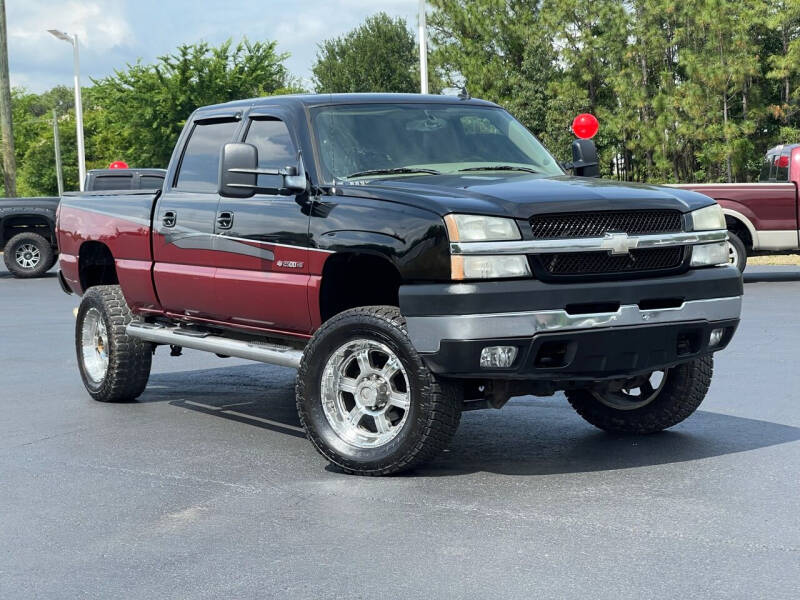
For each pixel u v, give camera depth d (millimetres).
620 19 43188
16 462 6609
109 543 4914
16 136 103188
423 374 5793
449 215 5648
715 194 17766
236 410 8297
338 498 5582
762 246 17797
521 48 50094
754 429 7016
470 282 5605
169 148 49750
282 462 6484
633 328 5773
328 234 6258
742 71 38812
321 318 6461
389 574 4363
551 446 6727
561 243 5648
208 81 49344
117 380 8516
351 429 6172
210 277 7215
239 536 4957
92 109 97312
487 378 5855
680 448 6539
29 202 24406
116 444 7086
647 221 5992
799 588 4094
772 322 12797
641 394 7066
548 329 5602
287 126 6949
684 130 40188
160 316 8203
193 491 5820
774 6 41469
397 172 6672
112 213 8375
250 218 6867
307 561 4562
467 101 7539
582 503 5359
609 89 47094
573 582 4207
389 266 6430
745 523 4941
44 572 4539
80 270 8961
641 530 4875
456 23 50250
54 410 8391
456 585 4211
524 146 7383
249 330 7152
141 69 49812
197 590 4254
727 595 4031
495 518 5129
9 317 15805
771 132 44281
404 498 5539
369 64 71750
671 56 44250
